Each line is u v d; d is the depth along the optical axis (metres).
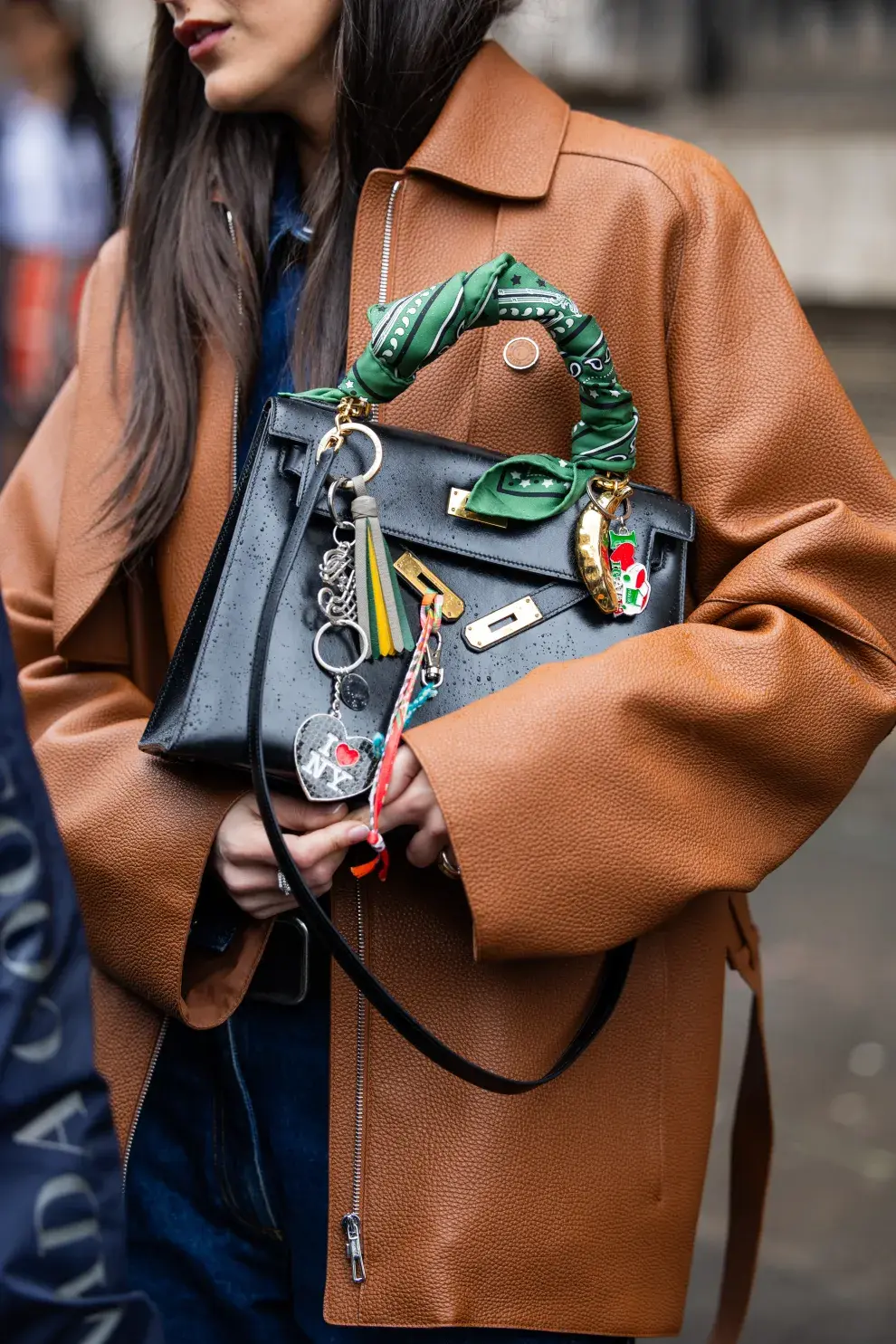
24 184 5.59
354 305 1.67
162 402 1.73
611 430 1.58
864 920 3.80
